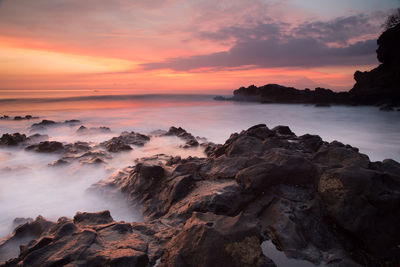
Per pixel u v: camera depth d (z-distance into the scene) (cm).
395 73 4731
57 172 1069
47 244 407
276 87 6481
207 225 397
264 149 803
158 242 446
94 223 499
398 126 2939
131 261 354
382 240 437
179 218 542
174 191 649
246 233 373
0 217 704
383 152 1797
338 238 465
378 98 4822
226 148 921
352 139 2303
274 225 489
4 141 1661
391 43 4734
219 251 362
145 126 2950
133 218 654
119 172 916
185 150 1535
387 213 455
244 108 5162
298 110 4725
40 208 752
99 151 1390
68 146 1514
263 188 586
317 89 5875
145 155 1420
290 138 965
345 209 471
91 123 3042
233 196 554
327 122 3338
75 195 833
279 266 406
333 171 525
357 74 5584
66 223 451
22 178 1000
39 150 1440
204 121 3428
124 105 5556
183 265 370
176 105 5794
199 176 715
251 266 354
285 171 593
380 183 482
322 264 409
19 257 395
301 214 506
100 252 379
